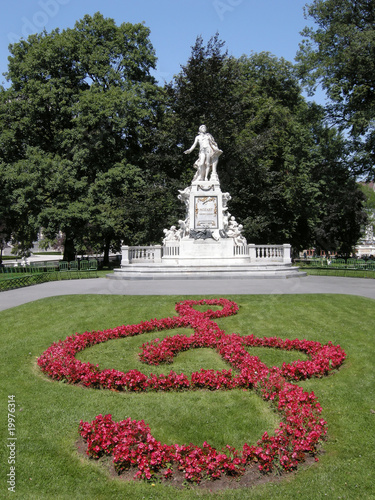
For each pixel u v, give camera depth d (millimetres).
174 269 19594
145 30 34156
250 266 20219
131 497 4438
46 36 32500
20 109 31453
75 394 6688
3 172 29688
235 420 5875
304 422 5492
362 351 8617
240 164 34125
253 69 40188
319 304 12383
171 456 4883
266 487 4594
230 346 8328
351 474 4797
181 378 6883
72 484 4633
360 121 26688
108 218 30953
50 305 12891
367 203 63219
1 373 7637
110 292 15352
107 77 33000
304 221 40875
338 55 28469
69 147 32031
